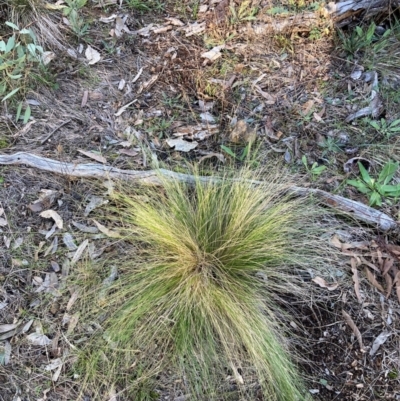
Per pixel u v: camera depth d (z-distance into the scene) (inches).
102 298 47.6
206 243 48.5
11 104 60.6
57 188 54.7
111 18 71.3
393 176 56.2
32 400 43.7
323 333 47.0
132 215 51.2
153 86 65.2
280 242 48.8
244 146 59.2
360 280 49.1
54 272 49.7
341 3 68.4
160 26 71.6
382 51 67.0
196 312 45.7
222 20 71.2
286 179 54.8
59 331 46.6
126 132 60.1
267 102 63.3
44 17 66.1
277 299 48.2
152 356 45.4
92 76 65.2
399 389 44.2
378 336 46.4
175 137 60.2
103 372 44.7
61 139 58.9
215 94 64.0
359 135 59.7
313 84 64.6
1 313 47.3
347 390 44.4
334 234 51.6
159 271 47.7
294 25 69.1
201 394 44.0
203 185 54.0
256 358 43.2
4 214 52.5
